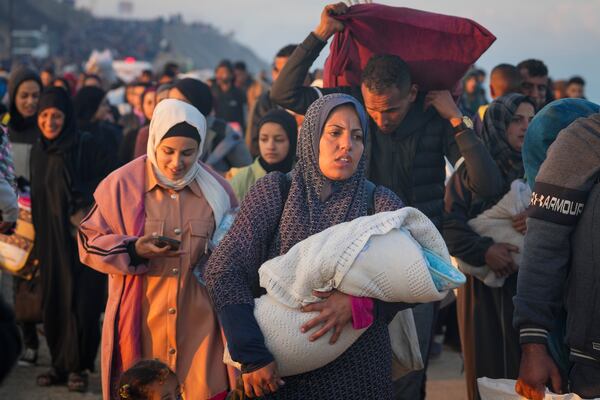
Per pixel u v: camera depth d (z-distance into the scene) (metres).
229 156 7.07
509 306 5.22
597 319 3.47
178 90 6.60
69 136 6.27
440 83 4.85
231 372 4.42
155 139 4.47
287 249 3.58
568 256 3.55
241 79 16.77
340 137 3.57
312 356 3.43
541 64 7.38
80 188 6.22
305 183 3.64
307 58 5.02
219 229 4.51
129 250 4.37
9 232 5.57
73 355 6.23
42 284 6.26
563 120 3.96
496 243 5.18
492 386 3.97
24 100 7.64
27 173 7.46
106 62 17.72
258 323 3.45
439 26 4.79
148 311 4.47
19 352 2.48
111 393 4.50
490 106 5.45
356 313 3.40
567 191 3.49
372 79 4.61
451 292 5.63
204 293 4.50
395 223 3.43
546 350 3.58
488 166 4.83
